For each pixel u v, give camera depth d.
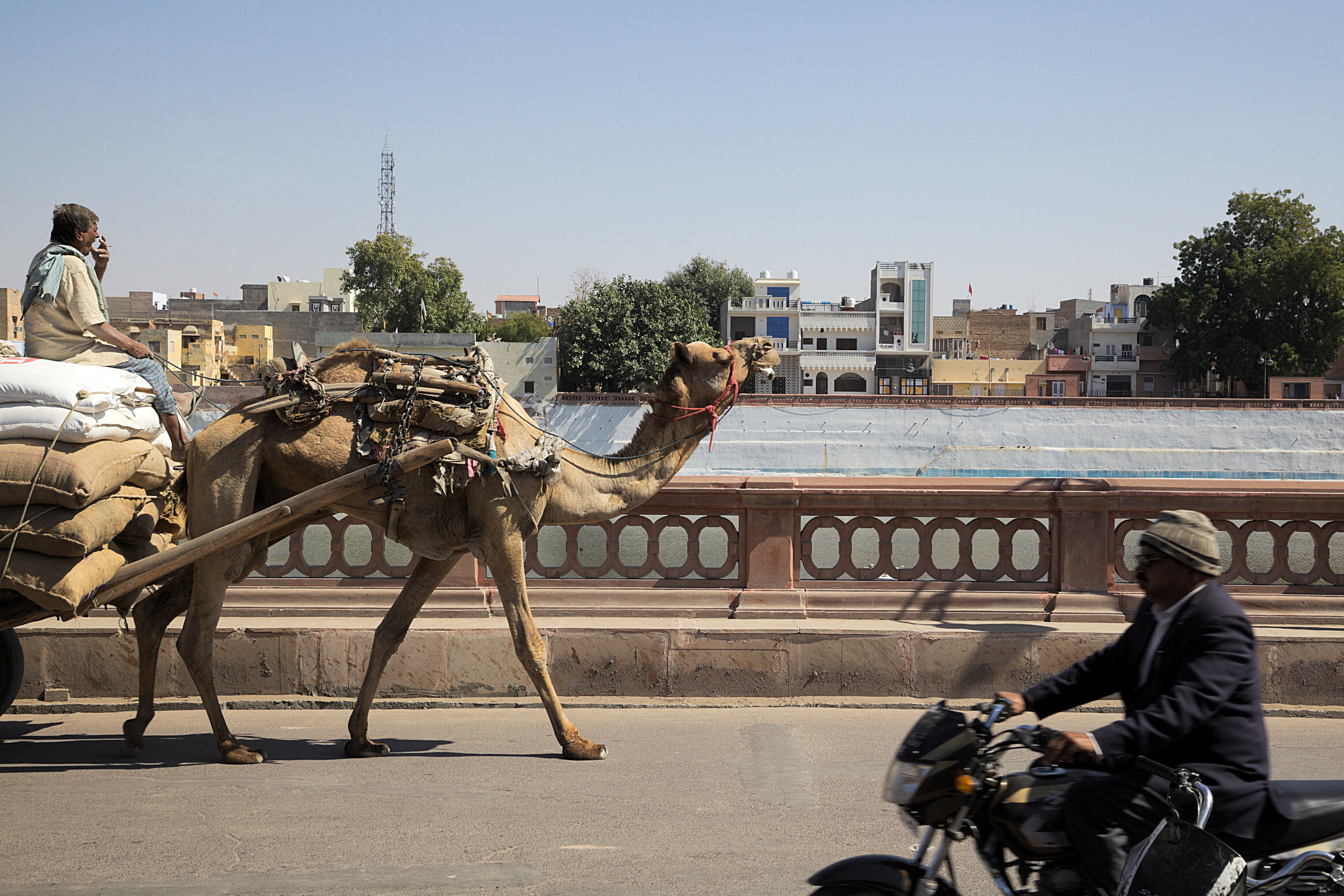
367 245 75.75
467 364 6.58
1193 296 76.25
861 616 7.99
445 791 5.71
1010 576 8.20
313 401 6.29
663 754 6.41
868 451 54.09
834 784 5.84
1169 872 2.92
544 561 18.30
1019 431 54.25
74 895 4.29
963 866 4.70
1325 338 72.94
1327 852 3.08
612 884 4.44
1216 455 53.75
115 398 5.81
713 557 18.56
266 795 5.65
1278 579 8.14
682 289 92.44
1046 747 3.12
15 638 6.73
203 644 6.25
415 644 7.54
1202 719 3.08
